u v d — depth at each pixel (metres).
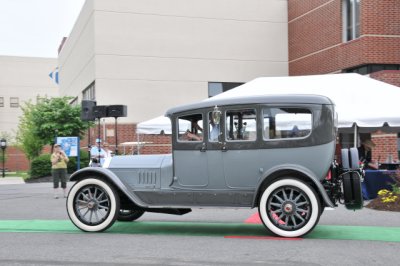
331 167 7.93
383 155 19.42
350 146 18.98
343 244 7.11
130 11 24.98
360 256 6.35
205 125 7.91
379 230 8.27
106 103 24.55
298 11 25.66
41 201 13.84
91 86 26.33
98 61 24.52
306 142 7.52
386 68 20.47
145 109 25.08
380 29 20.19
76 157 24.41
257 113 7.71
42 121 26.45
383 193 11.33
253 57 26.55
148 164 8.23
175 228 8.67
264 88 14.30
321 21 23.45
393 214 10.09
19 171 42.69
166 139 24.97
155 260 6.23
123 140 24.67
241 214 10.44
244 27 26.47
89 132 26.55
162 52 25.39
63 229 8.63
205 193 7.90
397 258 6.25
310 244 7.11
